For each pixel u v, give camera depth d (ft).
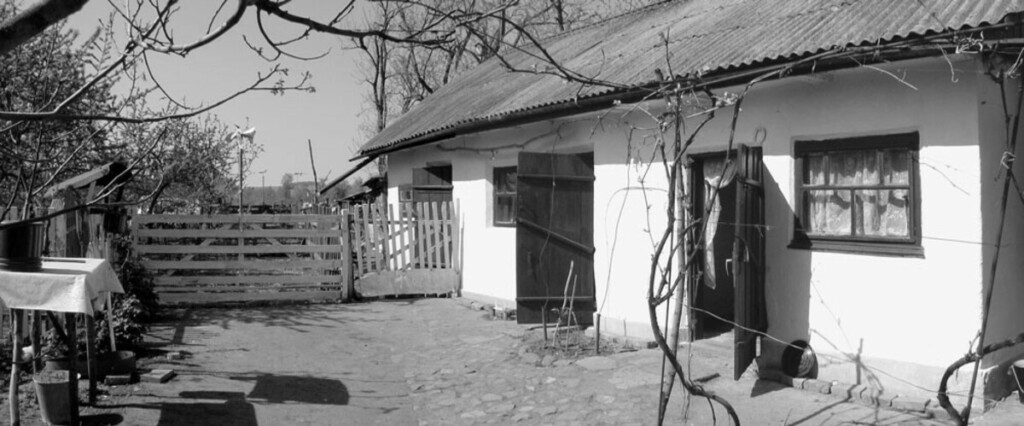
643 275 28.35
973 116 18.78
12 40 6.61
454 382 24.39
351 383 24.27
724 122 24.91
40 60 20.81
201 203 63.87
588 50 41.93
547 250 31.83
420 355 28.45
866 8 23.47
